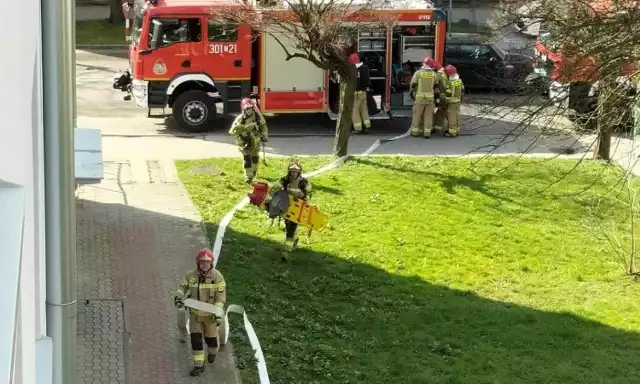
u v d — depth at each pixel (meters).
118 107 21.47
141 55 18.98
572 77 9.77
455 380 9.59
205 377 8.99
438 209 14.87
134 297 10.68
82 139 8.38
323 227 12.66
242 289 11.20
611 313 11.58
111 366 8.98
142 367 9.07
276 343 9.97
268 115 21.81
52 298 4.98
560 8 10.31
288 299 11.22
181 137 18.91
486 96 23.22
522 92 11.34
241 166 16.50
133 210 13.66
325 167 16.66
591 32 9.44
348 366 9.69
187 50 19.03
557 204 15.43
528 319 11.26
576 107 11.09
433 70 19.36
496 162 17.31
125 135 18.80
